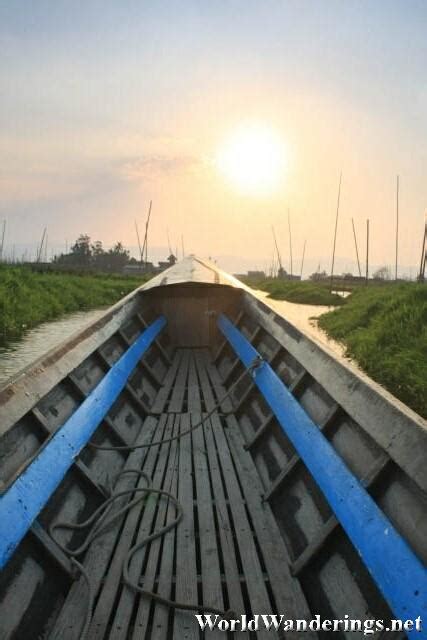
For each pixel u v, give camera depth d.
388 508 2.67
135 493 4.00
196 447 4.95
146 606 2.78
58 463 3.30
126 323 7.05
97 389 4.67
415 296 12.31
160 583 2.97
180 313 9.11
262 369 5.61
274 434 4.67
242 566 3.17
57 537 3.13
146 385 6.65
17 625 2.46
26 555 2.80
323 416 3.91
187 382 7.23
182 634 2.62
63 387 4.31
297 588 2.94
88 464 4.10
